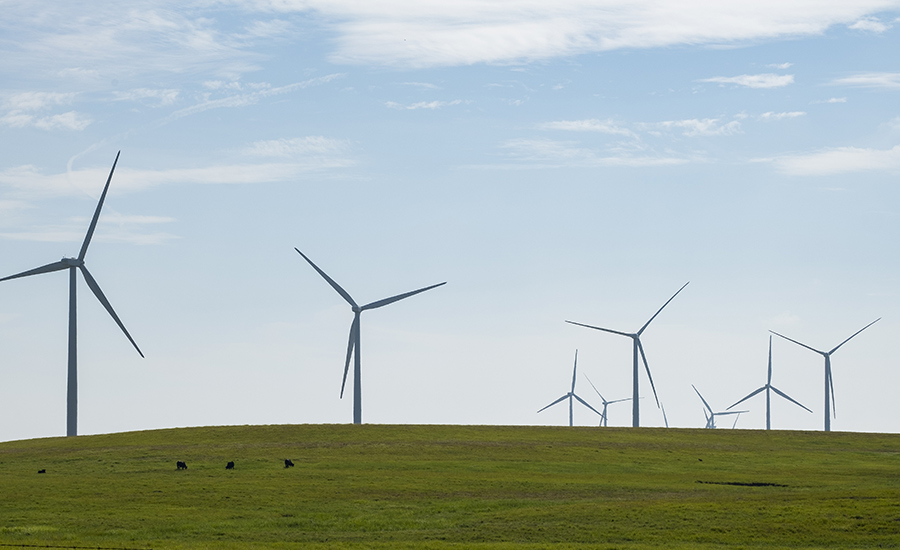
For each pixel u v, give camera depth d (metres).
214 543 60.66
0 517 68.00
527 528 64.81
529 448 111.00
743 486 85.62
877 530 60.72
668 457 108.25
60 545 59.22
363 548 59.03
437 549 58.53
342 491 79.88
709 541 60.22
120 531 63.94
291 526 66.75
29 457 103.50
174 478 87.56
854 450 119.94
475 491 80.56
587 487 83.31
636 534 62.16
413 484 84.00
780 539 60.00
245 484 83.38
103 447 111.88
